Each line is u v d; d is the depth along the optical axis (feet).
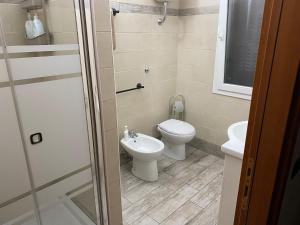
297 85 1.81
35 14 3.78
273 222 2.31
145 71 9.01
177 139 8.89
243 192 2.41
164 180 8.28
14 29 3.69
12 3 3.60
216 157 9.82
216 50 8.72
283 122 1.91
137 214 6.73
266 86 1.94
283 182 2.14
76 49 3.77
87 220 4.67
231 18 8.19
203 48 9.14
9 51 3.09
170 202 7.20
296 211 3.05
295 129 1.95
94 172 4.54
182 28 9.60
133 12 7.98
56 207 4.07
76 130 4.05
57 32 3.75
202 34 9.02
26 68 3.27
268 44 1.86
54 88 3.62
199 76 9.60
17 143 3.37
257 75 2.03
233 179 4.48
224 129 9.39
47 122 3.63
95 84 4.12
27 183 3.61
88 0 3.70
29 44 3.55
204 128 10.07
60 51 3.58
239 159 4.29
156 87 9.66
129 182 8.20
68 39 3.72
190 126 9.34
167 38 9.42
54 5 3.69
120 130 8.80
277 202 2.22
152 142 8.33
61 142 3.88
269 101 1.95
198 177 8.43
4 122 3.19
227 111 9.12
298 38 1.69
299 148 2.22
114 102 4.56
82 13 3.69
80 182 4.35
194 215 6.68
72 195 4.28
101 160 4.58
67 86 3.77
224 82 8.98
